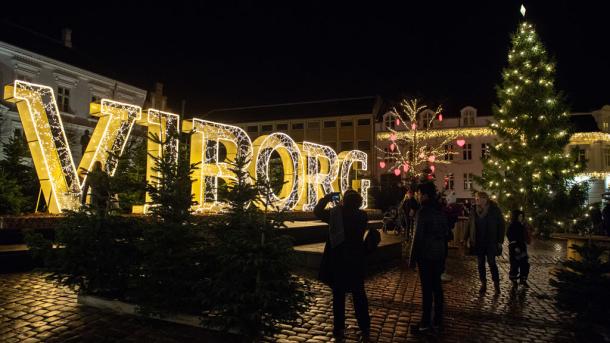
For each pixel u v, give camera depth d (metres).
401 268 11.04
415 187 15.80
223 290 5.07
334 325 5.52
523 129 23.59
